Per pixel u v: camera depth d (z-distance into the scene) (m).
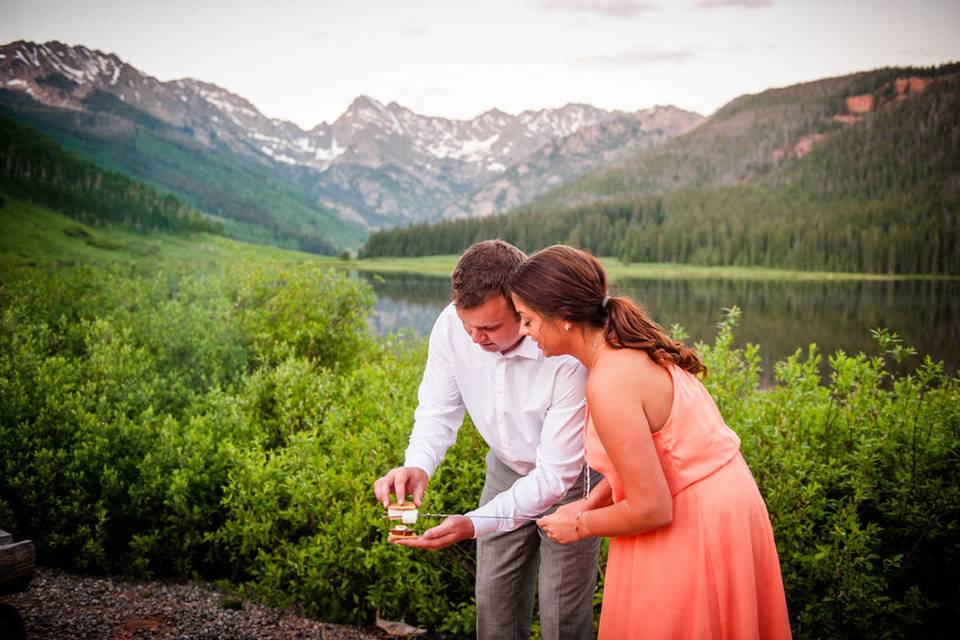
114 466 3.58
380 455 3.32
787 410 3.37
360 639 2.89
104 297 6.02
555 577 2.25
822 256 90.44
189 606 3.05
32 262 8.27
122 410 4.04
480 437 3.38
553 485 2.20
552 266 1.85
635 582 1.83
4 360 4.21
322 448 3.60
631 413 1.70
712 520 1.74
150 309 5.68
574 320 1.85
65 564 3.43
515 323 2.13
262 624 2.93
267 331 5.79
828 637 2.72
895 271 74.50
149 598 3.11
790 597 2.80
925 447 3.11
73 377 4.23
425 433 2.54
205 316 5.49
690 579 1.74
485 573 2.38
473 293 2.06
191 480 3.48
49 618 2.81
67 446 3.68
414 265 119.88
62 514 3.38
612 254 119.75
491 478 2.55
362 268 110.81
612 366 1.75
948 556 2.94
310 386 4.25
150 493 3.45
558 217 134.62
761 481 3.04
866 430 3.27
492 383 2.29
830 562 2.69
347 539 3.02
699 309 45.28
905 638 2.80
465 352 2.33
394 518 2.22
